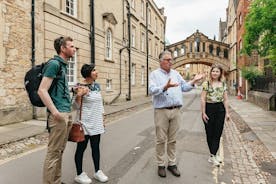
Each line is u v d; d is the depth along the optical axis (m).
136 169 5.47
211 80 5.79
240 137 8.85
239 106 19.30
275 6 9.87
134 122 11.80
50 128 3.89
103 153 6.66
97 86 4.81
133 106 18.66
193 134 9.17
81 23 15.78
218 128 5.76
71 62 15.13
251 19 10.90
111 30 20.30
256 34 11.02
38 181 4.83
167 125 5.08
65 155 6.42
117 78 21.77
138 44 27.95
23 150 6.99
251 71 22.17
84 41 16.19
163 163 5.14
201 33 44.47
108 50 20.42
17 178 4.97
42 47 12.31
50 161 3.94
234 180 4.96
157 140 5.09
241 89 29.00
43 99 3.65
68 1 14.97
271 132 9.31
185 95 37.22
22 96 11.05
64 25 14.02
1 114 10.02
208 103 5.75
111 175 5.12
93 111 4.68
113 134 9.05
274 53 11.07
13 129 9.27
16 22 10.80
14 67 10.70
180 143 7.80
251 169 5.58
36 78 3.85
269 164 5.96
